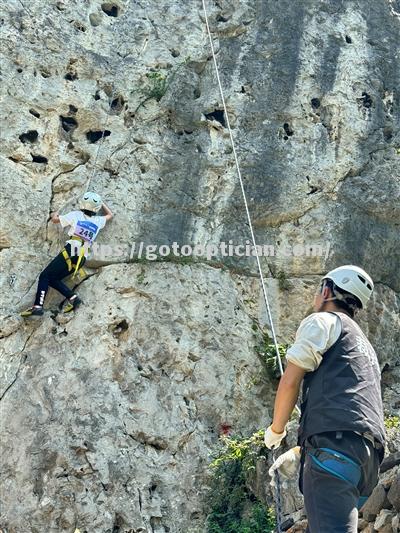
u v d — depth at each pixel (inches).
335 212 438.0
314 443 168.2
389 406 405.1
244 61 471.2
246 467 357.1
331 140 455.8
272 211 434.0
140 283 404.8
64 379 378.6
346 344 173.9
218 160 442.6
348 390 169.2
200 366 393.1
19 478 356.2
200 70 471.8
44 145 426.9
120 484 358.0
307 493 166.7
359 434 166.6
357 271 188.1
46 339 389.4
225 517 354.3
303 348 171.9
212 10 488.7
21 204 409.1
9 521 347.6
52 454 359.9
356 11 499.2
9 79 430.3
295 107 459.2
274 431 172.6
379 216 443.2
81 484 355.3
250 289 421.4
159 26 478.6
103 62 456.8
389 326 426.0
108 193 425.1
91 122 440.5
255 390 396.8
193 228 426.9
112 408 373.1
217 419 386.0
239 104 458.3
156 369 387.9
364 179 448.5
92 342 388.8
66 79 445.4
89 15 469.1
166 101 454.6
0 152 415.2
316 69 471.8
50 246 409.7
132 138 442.9
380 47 491.8
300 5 489.7
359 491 167.8
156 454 370.0
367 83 475.2
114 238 414.6
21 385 377.1
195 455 372.8
